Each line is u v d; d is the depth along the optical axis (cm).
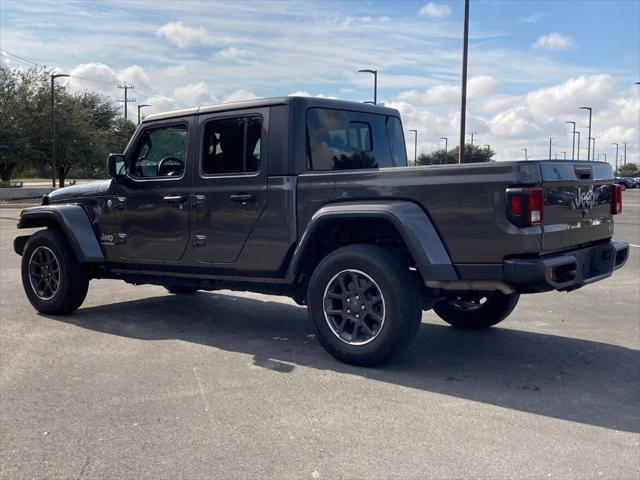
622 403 448
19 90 4478
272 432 396
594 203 538
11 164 4484
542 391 472
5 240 1530
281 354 568
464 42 2041
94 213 696
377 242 552
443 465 352
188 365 534
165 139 638
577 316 726
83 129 4872
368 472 344
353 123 613
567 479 336
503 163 454
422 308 521
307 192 540
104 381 493
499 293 525
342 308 529
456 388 478
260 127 568
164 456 364
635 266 1098
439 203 477
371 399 454
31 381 493
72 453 369
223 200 587
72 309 721
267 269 568
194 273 625
